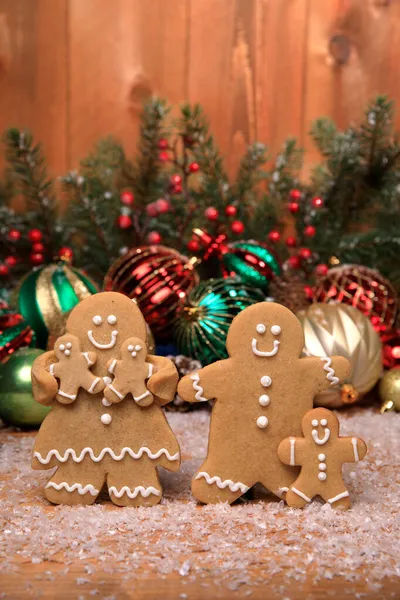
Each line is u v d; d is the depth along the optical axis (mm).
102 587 489
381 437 748
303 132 1039
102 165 971
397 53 1036
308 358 600
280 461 595
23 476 644
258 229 969
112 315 602
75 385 594
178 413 811
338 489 586
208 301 833
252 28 1029
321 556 520
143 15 1023
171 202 948
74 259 970
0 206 975
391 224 975
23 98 1021
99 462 595
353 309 846
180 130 958
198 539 539
